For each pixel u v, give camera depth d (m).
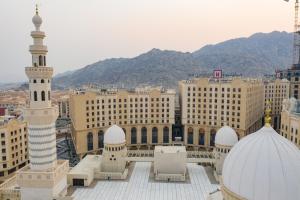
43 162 76.44
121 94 160.50
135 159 113.81
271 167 38.72
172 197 85.62
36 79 74.06
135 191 90.38
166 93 164.38
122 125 162.12
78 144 150.88
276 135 43.88
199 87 162.50
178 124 183.25
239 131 154.00
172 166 102.75
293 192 37.25
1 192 85.31
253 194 38.31
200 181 98.75
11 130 123.56
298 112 119.69
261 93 192.75
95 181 98.94
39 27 75.75
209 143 163.75
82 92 160.12
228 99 155.62
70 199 75.88
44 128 75.81
